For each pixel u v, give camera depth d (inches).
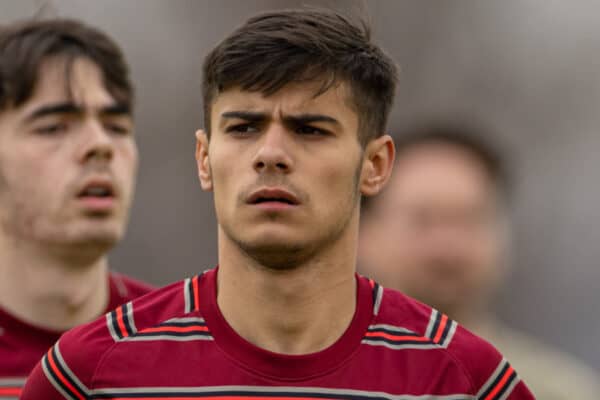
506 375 493.0
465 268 693.3
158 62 2289.6
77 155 665.6
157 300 499.8
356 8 506.3
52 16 746.8
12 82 666.2
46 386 483.2
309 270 475.8
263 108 458.6
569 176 2400.3
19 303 676.7
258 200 457.4
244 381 474.6
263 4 2406.5
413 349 487.8
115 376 476.1
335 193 465.4
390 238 701.3
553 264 2333.9
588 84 2426.2
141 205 2186.3
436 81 2362.2
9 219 673.0
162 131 2255.2
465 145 711.7
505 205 760.3
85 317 686.5
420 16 2390.5
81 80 674.8
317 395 474.3
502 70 2399.1
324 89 461.7
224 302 487.2
